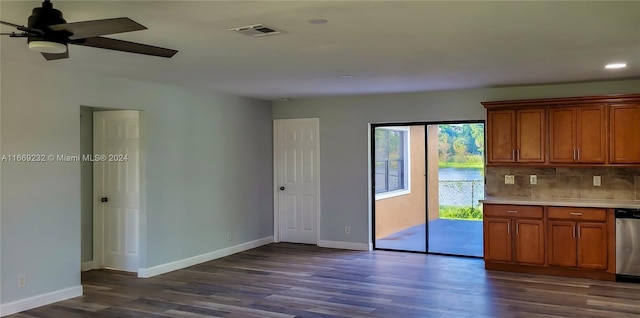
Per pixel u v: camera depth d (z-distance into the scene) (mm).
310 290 5469
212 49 4266
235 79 5953
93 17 3234
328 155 8094
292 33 3727
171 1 2922
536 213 6137
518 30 3699
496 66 5184
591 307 4777
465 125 7164
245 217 7875
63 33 2740
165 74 5555
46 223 5020
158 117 6301
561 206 5992
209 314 4676
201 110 7008
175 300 5148
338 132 7996
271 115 8516
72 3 2930
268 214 8445
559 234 6016
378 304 4930
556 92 6555
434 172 7418
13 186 4727
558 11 3205
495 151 6605
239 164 7758
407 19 3363
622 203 5871
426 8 3109
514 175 6824
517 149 6477
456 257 7191
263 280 5938
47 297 5027
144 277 6117
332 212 8078
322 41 4000
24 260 4824
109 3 2945
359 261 6953
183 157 6691
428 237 7488
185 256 6719
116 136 6473
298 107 8305
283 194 8500
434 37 3896
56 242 5117
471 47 4277
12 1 2895
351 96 7801
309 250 7801
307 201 8320
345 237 7973
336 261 6969
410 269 6441
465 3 3020
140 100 6051
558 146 6266
